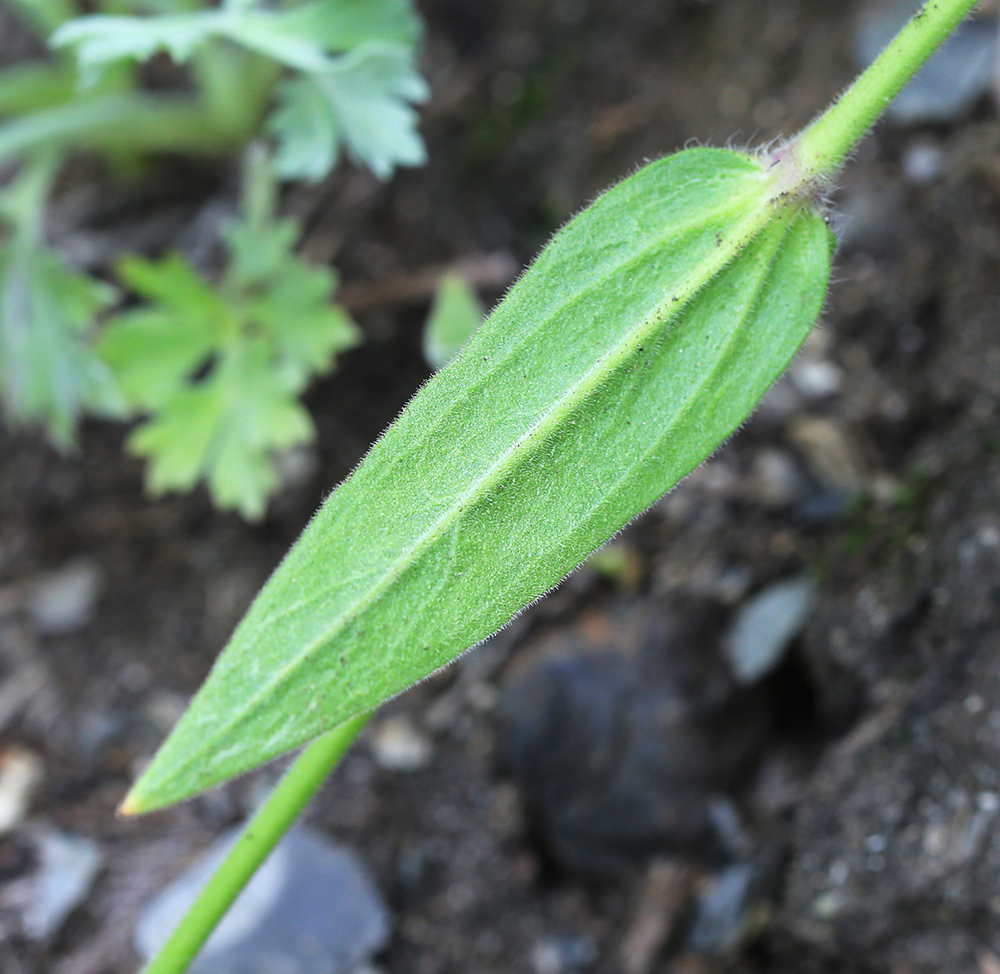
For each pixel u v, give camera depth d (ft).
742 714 0.77
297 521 0.90
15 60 1.11
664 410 0.59
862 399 0.81
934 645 0.72
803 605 0.77
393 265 0.95
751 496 0.80
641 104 0.96
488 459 0.59
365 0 0.73
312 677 0.59
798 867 0.72
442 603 0.59
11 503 0.95
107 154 1.01
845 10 0.92
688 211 0.60
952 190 0.81
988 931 0.68
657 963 0.75
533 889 0.77
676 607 0.79
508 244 0.95
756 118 0.91
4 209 0.83
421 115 1.01
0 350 0.83
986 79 0.83
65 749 0.83
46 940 0.77
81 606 0.89
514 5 1.04
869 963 0.70
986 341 0.78
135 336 0.79
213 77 0.95
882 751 0.72
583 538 0.59
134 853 0.79
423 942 0.76
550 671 0.78
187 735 0.59
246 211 0.98
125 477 0.94
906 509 0.75
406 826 0.78
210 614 0.88
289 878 0.76
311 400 0.93
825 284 0.60
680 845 0.76
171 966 0.63
